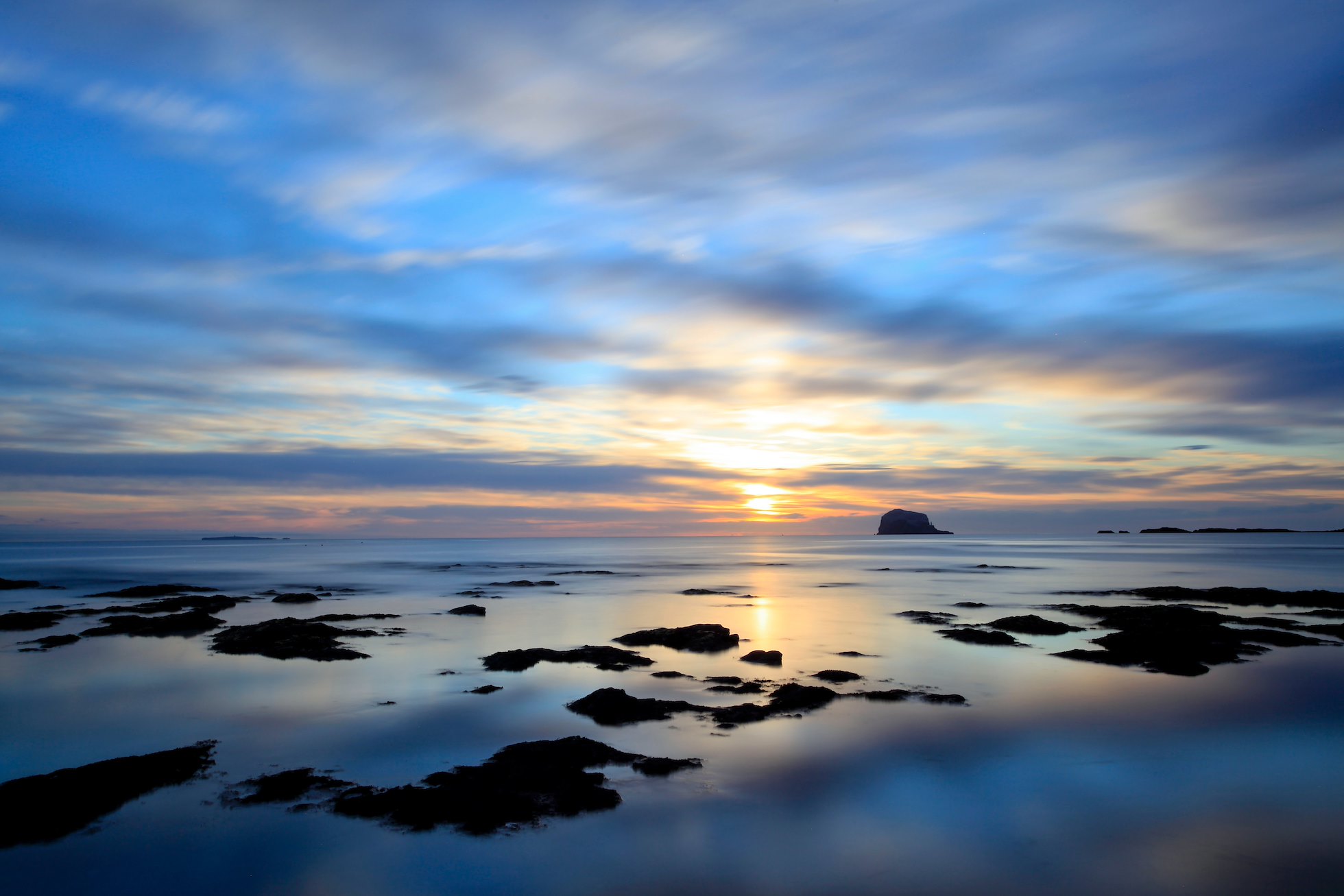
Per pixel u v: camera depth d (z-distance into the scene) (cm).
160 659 2644
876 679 2330
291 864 1123
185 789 1391
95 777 1381
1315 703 2033
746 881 1078
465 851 1158
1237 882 1080
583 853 1153
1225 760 1577
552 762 1494
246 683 2256
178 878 1085
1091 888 1062
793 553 15862
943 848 1179
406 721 1848
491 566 9419
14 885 1064
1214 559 10856
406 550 17625
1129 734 1753
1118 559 11069
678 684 2267
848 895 1044
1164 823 1267
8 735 1748
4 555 12762
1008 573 8006
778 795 1375
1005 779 1462
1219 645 2772
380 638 3158
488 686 2206
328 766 1523
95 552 14812
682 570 8681
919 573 8100
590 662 2556
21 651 2819
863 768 1516
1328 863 1131
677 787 1402
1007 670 2478
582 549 19512
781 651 2872
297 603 4594
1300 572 7900
